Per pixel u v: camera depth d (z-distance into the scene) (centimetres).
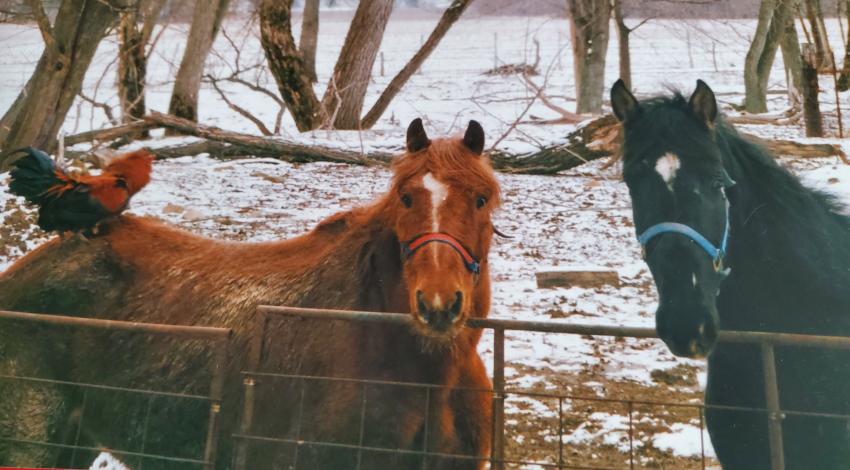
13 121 1417
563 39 3856
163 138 1511
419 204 332
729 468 354
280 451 363
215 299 413
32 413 405
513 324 334
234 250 442
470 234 332
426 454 331
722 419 351
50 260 443
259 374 344
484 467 389
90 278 433
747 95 2038
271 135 1432
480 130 352
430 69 3266
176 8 1742
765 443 337
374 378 356
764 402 337
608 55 3553
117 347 416
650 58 3372
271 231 989
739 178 341
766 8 1958
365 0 1617
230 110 2406
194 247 454
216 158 1376
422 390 358
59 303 425
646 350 700
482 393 387
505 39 3994
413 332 357
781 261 340
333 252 401
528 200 1145
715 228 306
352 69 1641
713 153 315
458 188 334
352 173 1282
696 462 525
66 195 432
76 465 423
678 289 295
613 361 679
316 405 361
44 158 432
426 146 355
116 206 447
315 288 391
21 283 438
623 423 577
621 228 1017
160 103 2450
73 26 1227
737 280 343
